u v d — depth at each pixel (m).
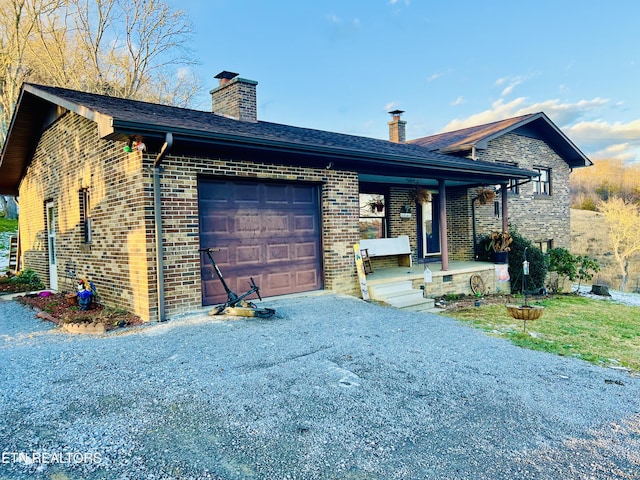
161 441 2.93
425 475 2.64
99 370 4.20
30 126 9.95
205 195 6.87
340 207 8.51
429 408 3.58
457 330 6.31
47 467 2.61
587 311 10.29
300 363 4.49
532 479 2.62
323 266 8.43
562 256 14.11
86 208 8.17
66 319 6.05
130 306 6.48
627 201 34.81
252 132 7.42
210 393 3.70
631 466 2.80
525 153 14.68
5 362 4.43
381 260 11.86
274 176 7.49
